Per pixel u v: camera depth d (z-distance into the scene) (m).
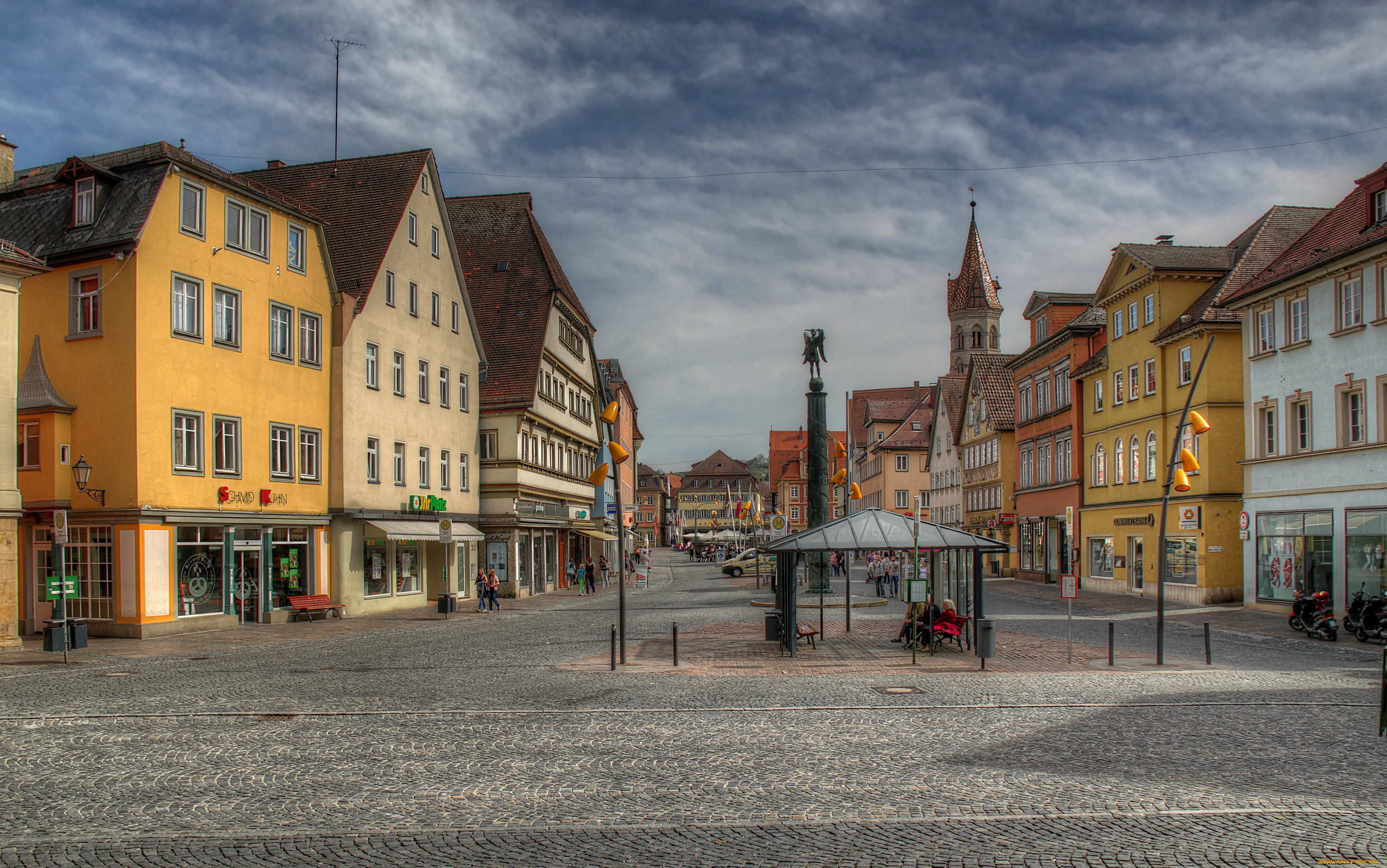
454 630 28.70
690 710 14.32
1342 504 29.48
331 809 8.96
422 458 40.28
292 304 32.31
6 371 22.81
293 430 32.12
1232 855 7.48
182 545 27.34
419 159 40.72
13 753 11.49
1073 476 51.50
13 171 30.67
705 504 179.62
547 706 14.75
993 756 11.12
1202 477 37.19
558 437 54.31
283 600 31.55
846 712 14.16
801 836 8.06
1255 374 34.16
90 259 26.36
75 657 21.73
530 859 7.50
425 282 41.03
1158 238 46.03
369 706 14.87
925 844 7.79
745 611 35.47
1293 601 31.58
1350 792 9.37
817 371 40.12
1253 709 14.15
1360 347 28.94
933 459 91.38
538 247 52.59
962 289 127.06
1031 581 58.81
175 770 10.59
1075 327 51.50
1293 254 33.41
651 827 8.33
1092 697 15.30
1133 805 8.96
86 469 25.48
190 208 28.03
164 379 26.78
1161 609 19.47
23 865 7.40
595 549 67.19
